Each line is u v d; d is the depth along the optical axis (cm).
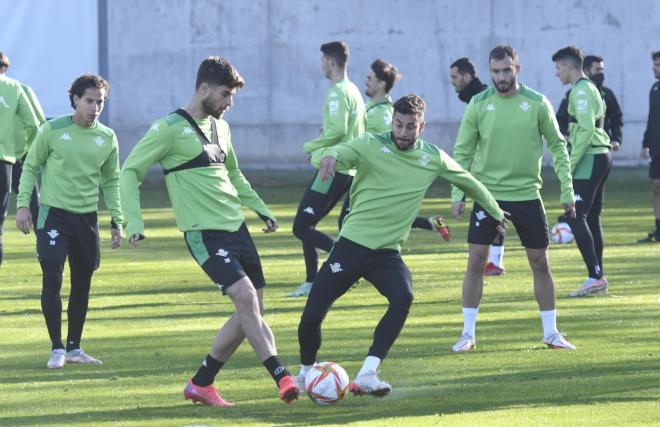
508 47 1970
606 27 6284
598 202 2662
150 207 4922
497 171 1997
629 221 4153
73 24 6225
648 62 6297
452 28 6350
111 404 1616
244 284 1545
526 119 1980
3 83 2520
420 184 1631
